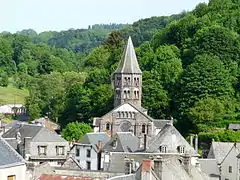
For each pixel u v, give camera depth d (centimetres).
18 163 5525
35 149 12331
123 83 19638
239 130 19400
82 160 14238
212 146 15000
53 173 8431
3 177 5325
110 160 10812
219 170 13525
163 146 12800
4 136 13125
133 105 18912
